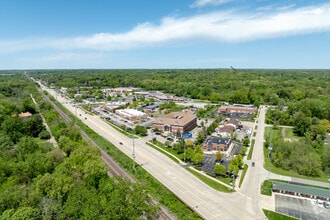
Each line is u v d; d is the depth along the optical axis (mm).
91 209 49156
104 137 134375
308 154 99188
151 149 116125
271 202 71500
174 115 160625
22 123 123750
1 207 54781
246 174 90000
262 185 81500
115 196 51281
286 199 73375
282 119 164500
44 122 157000
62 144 99438
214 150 115875
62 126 123500
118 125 161375
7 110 156375
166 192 74875
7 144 100125
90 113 197250
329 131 141375
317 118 161750
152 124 165500
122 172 88875
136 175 86500
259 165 98438
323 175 90688
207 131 138750
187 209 66562
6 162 79000
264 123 169375
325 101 186125
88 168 69125
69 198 55750
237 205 69562
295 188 77562
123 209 49062
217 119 170000
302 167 91125
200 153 98938
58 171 70562
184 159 101375
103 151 110125
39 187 60250
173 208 66125
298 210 67688
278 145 107125
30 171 73688
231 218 63500
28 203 55250
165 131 146875
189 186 79938
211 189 78375
